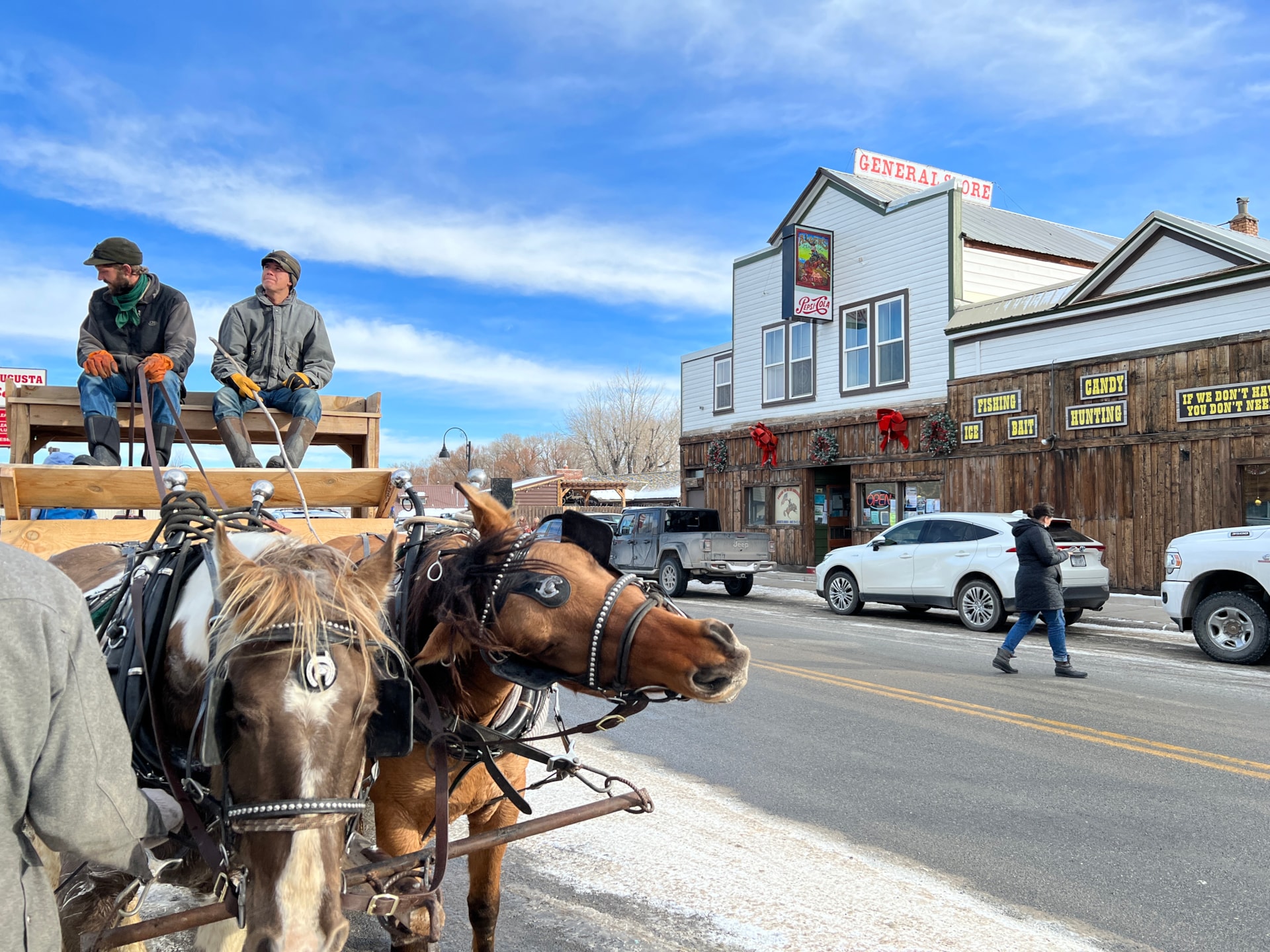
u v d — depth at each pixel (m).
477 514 2.91
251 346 5.95
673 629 2.42
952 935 3.75
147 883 2.10
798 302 21.50
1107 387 15.80
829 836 4.95
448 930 3.91
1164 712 7.90
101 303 5.50
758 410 24.38
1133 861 4.55
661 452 59.41
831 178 21.80
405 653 2.89
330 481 4.36
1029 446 17.12
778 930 3.80
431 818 3.05
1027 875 4.39
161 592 2.48
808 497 22.61
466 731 2.78
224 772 1.88
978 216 21.42
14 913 1.73
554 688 3.42
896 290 20.23
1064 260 20.64
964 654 11.05
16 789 1.71
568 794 5.70
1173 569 11.10
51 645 1.72
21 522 3.79
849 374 21.52
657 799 5.60
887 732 7.24
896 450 20.00
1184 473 14.76
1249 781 5.88
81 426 5.60
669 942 3.71
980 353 18.25
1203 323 14.55
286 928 1.71
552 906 4.07
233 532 2.80
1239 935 3.76
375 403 6.27
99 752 1.81
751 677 9.48
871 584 14.78
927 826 5.10
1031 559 9.59
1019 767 6.25
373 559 2.21
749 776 6.08
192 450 3.37
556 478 33.06
